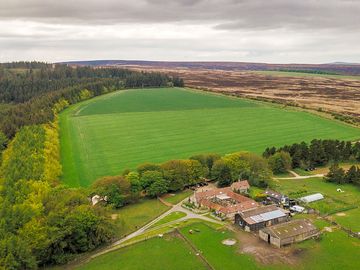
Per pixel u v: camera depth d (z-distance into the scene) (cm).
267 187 16125
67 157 19125
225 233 12031
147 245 11350
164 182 15162
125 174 15700
